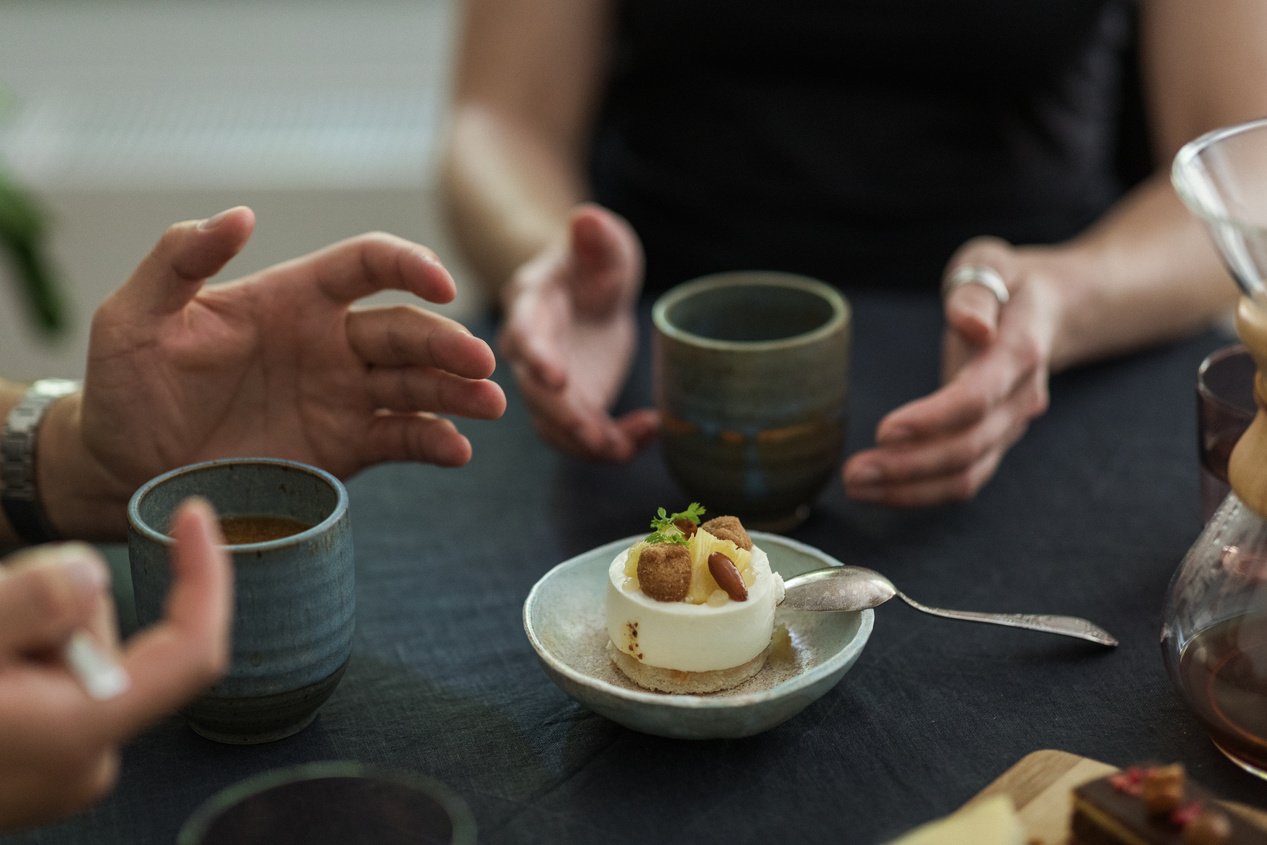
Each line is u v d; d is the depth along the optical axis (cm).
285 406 79
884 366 98
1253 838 60
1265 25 109
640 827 64
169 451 77
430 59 193
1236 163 67
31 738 56
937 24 114
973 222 120
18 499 79
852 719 69
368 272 77
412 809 57
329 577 67
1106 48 124
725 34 118
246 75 191
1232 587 65
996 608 76
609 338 98
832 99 119
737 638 69
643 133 124
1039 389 86
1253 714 64
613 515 84
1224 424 74
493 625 76
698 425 81
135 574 67
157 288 74
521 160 119
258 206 181
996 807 60
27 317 165
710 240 122
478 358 76
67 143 184
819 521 84
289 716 68
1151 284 98
